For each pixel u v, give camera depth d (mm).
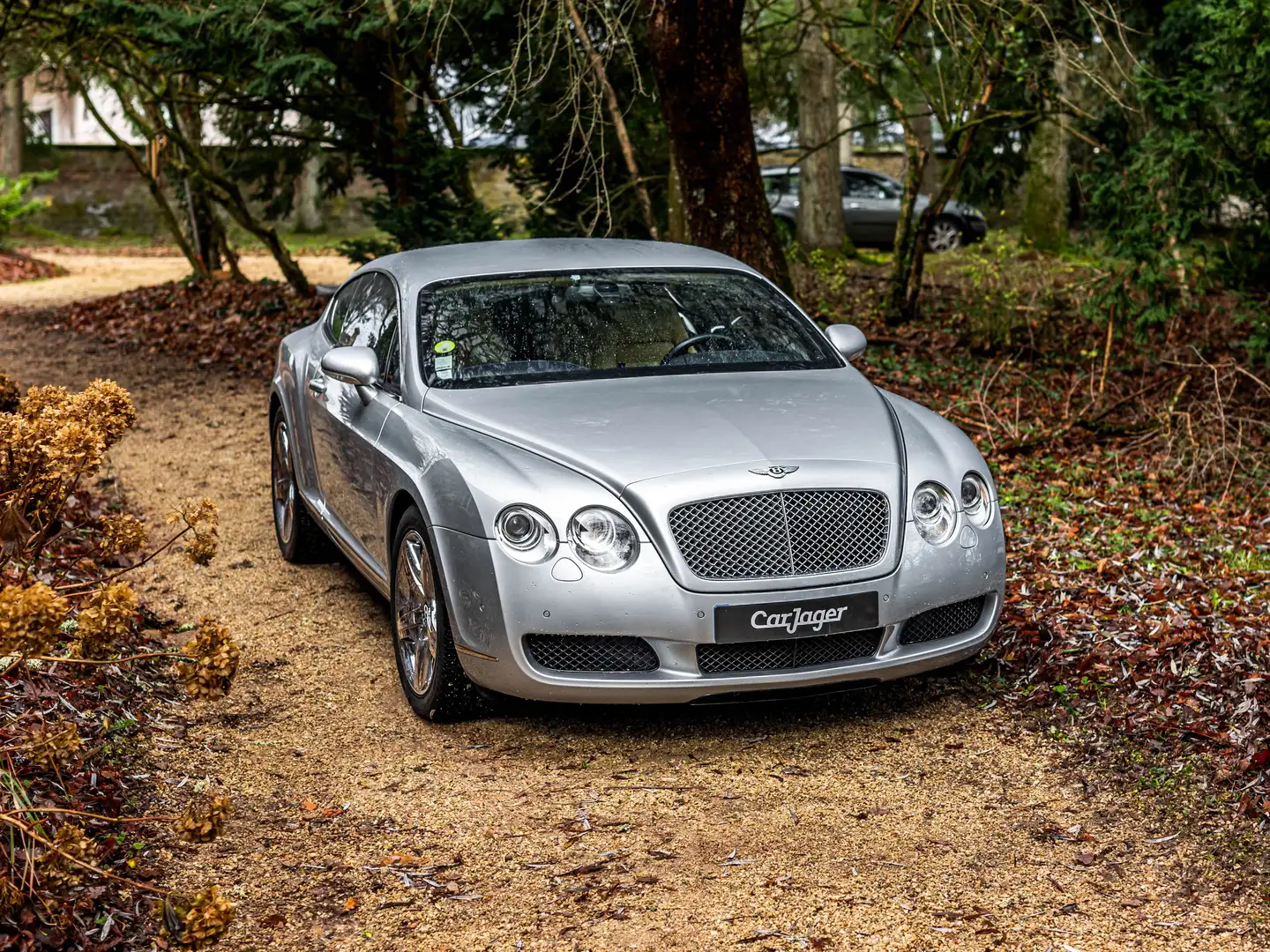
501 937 3379
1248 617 5512
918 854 3793
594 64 9445
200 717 4816
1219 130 9773
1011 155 16281
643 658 4367
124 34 13992
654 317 5609
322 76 12766
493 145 13758
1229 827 3885
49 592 2836
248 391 12062
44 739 3500
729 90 10039
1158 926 3385
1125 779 4246
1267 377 10117
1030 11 10906
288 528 6855
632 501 4336
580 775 4355
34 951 3180
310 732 4727
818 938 3344
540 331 5449
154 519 7723
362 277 6535
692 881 3650
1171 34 12164
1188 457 8391
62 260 30344
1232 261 10188
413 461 4820
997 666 5211
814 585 4348
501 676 4410
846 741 4617
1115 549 6664
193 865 3727
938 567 4562
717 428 4691
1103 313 10297
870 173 25453
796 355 5602
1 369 13562
